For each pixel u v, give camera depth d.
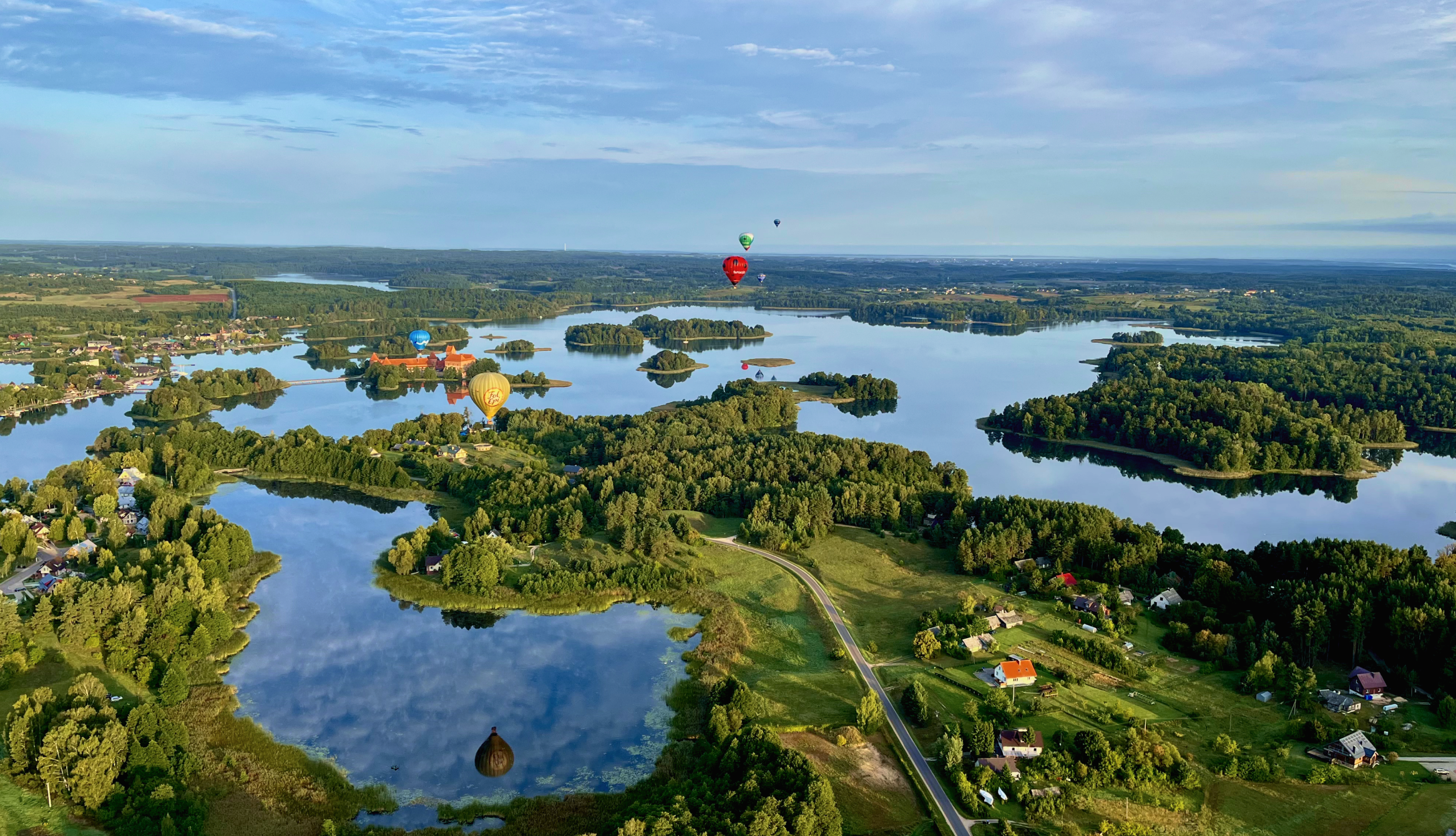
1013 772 105.25
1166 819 99.56
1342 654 139.50
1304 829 97.56
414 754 115.62
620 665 139.50
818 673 133.50
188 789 105.06
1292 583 149.00
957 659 136.38
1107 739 111.56
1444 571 149.88
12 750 102.00
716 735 113.62
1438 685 126.00
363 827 101.12
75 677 126.88
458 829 100.31
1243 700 124.75
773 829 90.75
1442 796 102.38
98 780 98.31
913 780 106.62
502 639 147.88
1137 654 137.25
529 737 119.88
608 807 104.19
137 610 135.88
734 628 148.50
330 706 126.75
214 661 137.88
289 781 108.69
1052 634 143.00
